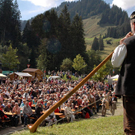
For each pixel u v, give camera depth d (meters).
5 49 90.19
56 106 3.17
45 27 97.88
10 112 12.18
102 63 2.49
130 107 1.70
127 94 1.63
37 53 105.56
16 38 114.31
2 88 17.64
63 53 96.00
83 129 7.02
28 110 11.78
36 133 4.83
